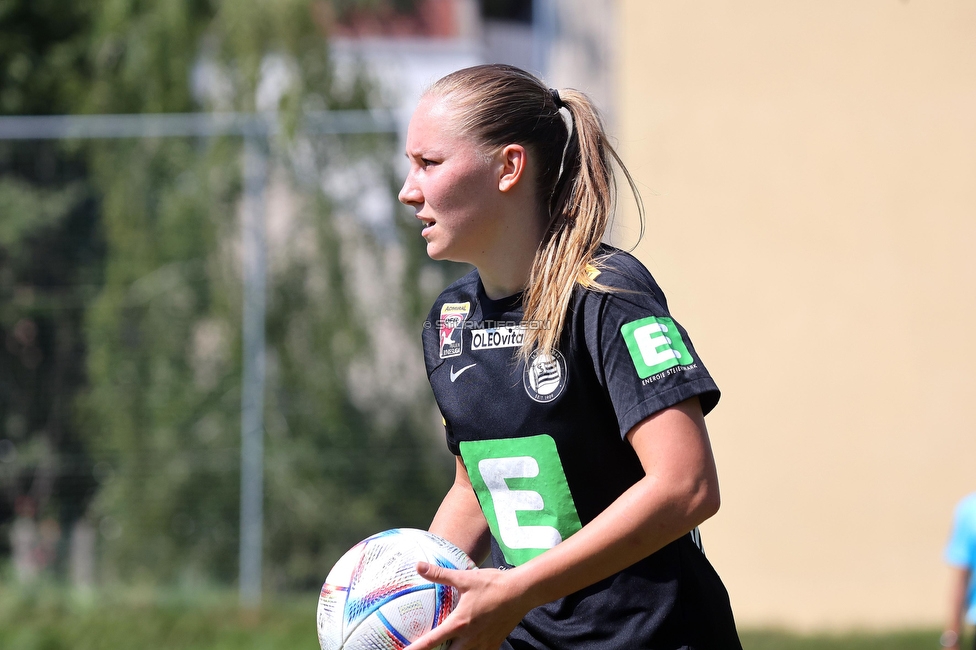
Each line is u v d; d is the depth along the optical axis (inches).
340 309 1093.8
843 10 1075.9
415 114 283.4
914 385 1064.2
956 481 1056.2
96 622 992.2
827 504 1067.3
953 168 1064.2
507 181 275.4
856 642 951.6
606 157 287.3
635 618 271.4
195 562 1056.2
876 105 1072.2
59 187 1088.8
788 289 1078.4
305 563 1060.5
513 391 276.8
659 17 1091.9
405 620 269.1
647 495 243.4
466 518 323.0
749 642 953.5
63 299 1079.0
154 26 1238.3
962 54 1063.0
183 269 1092.5
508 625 247.4
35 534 1056.2
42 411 1067.9
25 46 1389.0
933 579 1053.2
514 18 2326.5
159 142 1103.6
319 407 1079.6
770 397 1077.8
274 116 1107.3
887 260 1069.1
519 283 284.7
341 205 1104.8
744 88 1083.9
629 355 254.8
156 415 1072.2
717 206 1085.1
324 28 1223.5
